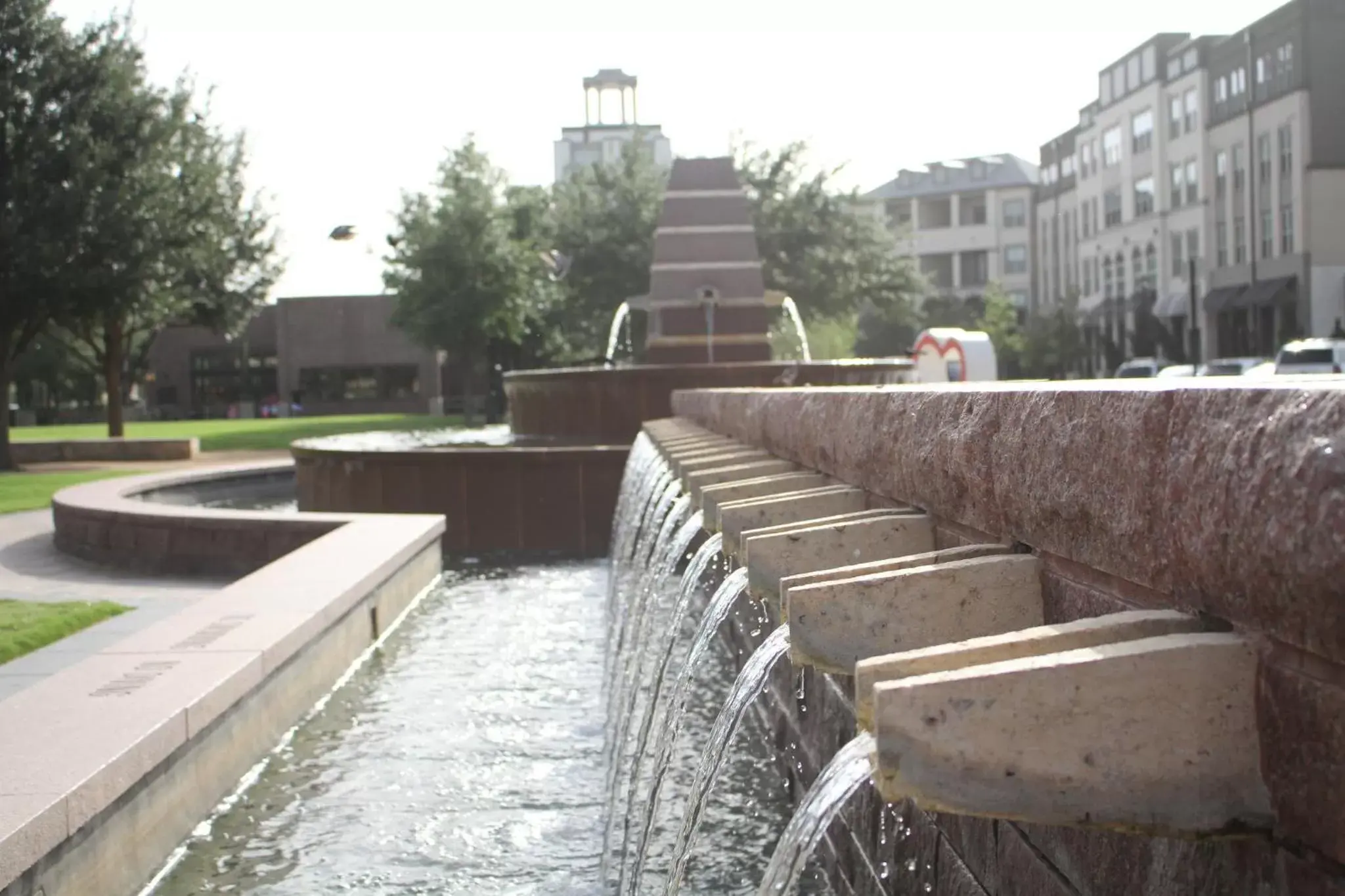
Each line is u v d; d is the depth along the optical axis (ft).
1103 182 268.62
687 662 16.60
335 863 19.21
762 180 162.71
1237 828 7.43
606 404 65.67
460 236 158.51
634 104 422.82
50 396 253.03
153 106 98.99
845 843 16.61
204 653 23.56
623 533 38.63
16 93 93.50
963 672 7.69
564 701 28.58
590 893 17.98
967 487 12.13
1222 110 213.66
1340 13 184.85
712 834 19.60
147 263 97.96
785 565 14.10
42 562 50.16
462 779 23.12
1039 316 265.95
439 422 172.04
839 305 166.50
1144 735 7.51
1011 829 10.75
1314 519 6.45
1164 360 205.77
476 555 53.31
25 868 14.34
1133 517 8.52
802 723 19.61
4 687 25.29
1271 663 7.25
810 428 20.57
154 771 18.67
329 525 45.42
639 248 159.22
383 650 34.45
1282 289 190.80
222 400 281.74
